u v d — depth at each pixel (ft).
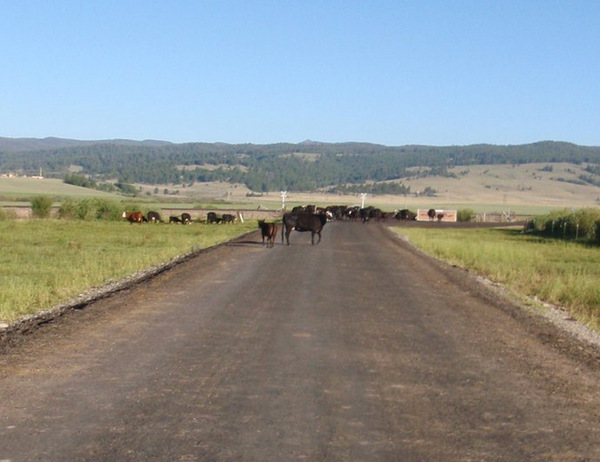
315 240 127.85
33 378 28.99
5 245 106.22
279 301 51.24
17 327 39.86
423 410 25.39
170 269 72.49
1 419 23.54
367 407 25.59
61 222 194.70
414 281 66.64
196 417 24.08
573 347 37.58
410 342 37.73
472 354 35.09
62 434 22.16
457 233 185.88
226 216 229.86
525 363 33.35
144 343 36.19
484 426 23.68
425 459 20.52
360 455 20.74
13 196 496.23
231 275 67.51
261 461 20.15
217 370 30.73
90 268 71.20
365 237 144.46
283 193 349.82
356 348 35.86
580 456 21.07
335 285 61.46
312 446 21.40
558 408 26.02
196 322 42.34
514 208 636.89
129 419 23.75
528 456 20.97
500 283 71.36
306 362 32.55
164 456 20.42
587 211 173.99
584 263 99.60
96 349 34.65
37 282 61.46
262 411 24.89
